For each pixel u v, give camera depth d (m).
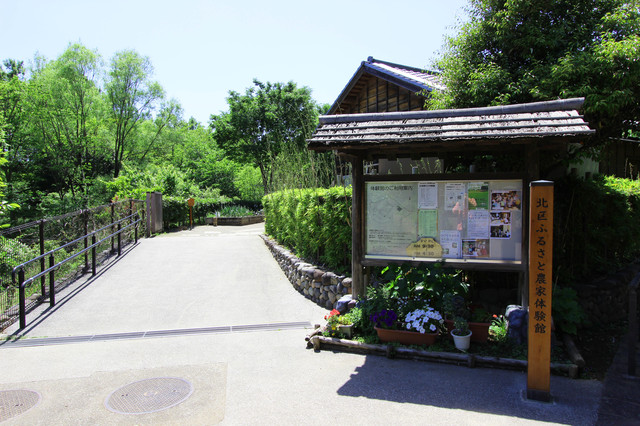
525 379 4.00
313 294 7.05
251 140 30.09
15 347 5.14
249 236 14.85
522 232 4.67
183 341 5.28
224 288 7.84
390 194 5.19
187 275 8.77
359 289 5.43
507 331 4.59
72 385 4.06
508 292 5.49
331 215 6.86
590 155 6.48
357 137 4.72
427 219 5.04
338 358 4.62
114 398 3.78
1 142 13.90
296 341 5.22
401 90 11.18
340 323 5.04
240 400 3.69
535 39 6.02
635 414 3.36
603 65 5.32
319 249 7.80
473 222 4.86
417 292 5.07
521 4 6.04
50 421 3.40
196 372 4.32
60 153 28.73
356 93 13.01
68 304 6.91
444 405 3.53
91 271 8.97
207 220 22.61
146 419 3.40
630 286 4.24
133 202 13.23
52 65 29.11
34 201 27.22
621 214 6.68
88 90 29.14
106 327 5.88
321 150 5.08
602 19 5.91
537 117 4.46
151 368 4.45
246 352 4.87
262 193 37.66
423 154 5.87
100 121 29.89
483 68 6.29
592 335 5.31
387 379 4.05
